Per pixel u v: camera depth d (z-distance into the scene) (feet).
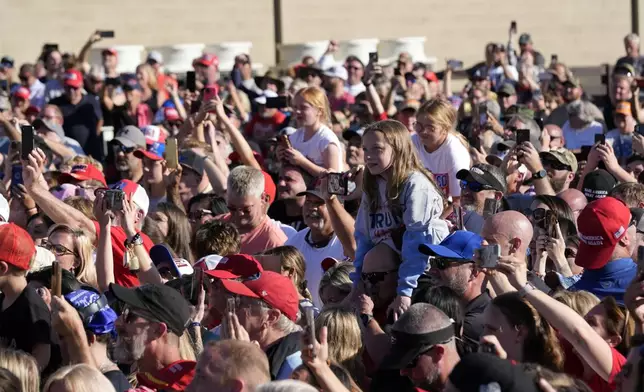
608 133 62.44
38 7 120.47
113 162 61.11
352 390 24.17
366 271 32.09
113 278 33.12
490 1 137.18
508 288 26.00
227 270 27.89
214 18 128.26
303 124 47.01
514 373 18.98
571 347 26.27
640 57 100.22
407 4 134.82
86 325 27.14
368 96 58.49
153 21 125.49
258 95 83.20
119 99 77.61
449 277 28.76
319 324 27.35
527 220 30.25
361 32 133.59
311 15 131.95
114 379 26.05
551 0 138.62
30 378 24.98
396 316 30.48
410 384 25.57
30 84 89.10
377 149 31.19
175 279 30.32
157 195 49.14
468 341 27.09
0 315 28.68
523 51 103.09
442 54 136.15
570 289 30.66
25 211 44.47
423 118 40.27
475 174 36.70
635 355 21.35
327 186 35.22
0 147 61.67
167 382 24.93
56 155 58.90
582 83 129.70
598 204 30.91
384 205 31.91
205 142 51.08
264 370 21.76
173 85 69.62
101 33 93.91
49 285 31.07
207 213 43.96
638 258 25.34
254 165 49.83
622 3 140.77
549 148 52.54
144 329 25.22
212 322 30.30
